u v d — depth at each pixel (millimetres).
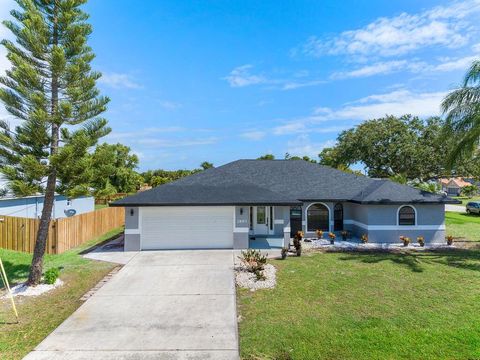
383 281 12164
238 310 9500
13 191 11172
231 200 17594
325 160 51500
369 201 19250
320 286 11570
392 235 19906
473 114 17453
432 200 19547
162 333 8094
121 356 7031
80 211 30266
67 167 11625
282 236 21547
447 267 14242
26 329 8414
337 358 6906
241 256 16094
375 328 8234
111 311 9477
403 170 38594
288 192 21594
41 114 11008
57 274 12086
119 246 19062
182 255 16469
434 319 8781
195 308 9664
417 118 39531
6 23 11258
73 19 12086
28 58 11648
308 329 8203
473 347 7262
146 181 59844
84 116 12617
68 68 11570
